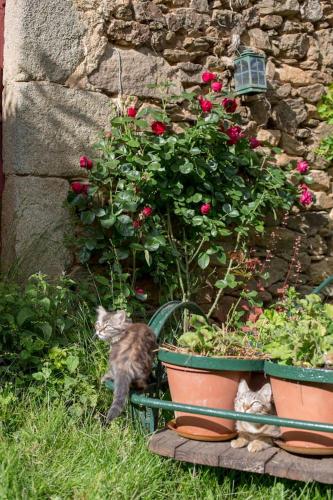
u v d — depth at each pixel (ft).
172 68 20.59
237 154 20.67
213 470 13.96
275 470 12.28
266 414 13.38
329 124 22.47
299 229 22.17
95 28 19.40
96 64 19.44
